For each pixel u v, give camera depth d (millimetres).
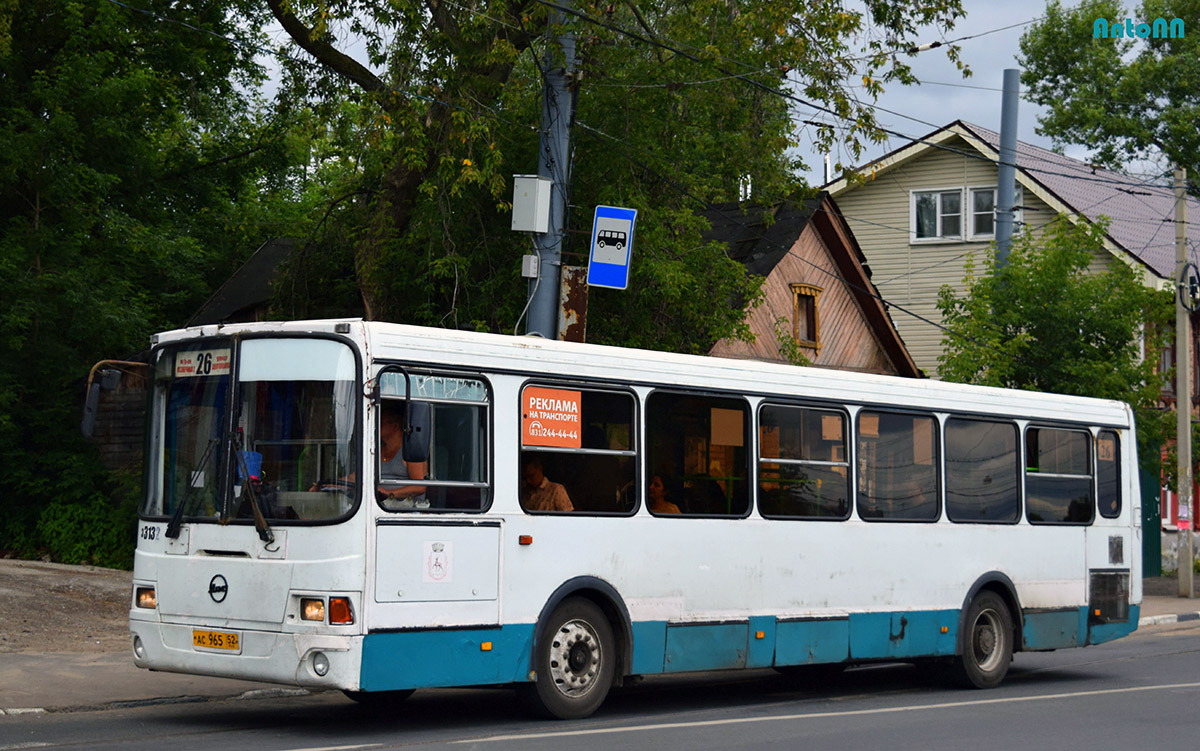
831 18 18312
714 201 22172
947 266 37844
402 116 17734
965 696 13422
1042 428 15211
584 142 18859
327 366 9688
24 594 17578
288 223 34562
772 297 29109
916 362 38125
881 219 39000
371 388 9578
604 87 18578
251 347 9984
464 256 18906
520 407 10516
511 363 10492
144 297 26141
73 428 24984
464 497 10086
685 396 11727
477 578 10086
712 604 11727
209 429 10109
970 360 24172
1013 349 24328
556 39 16609
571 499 10797
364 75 20734
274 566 9539
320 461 9594
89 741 9383
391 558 9547
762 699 13016
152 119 29234
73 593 18281
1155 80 39562
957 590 13961
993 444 14594
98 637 15289
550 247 16344
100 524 23984
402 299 20172
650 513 11336
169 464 10328
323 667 9297
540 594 10492
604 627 10969
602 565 10945
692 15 18672
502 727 10297
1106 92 40344
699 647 11578
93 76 25031
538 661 10484
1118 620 15844
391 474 9672
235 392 9961
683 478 11648
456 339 10180
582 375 10969
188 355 10336
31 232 24281
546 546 10562
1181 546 26469
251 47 23172
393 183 19516
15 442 24641
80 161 25922
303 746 9141
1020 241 26422
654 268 18141
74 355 24625
